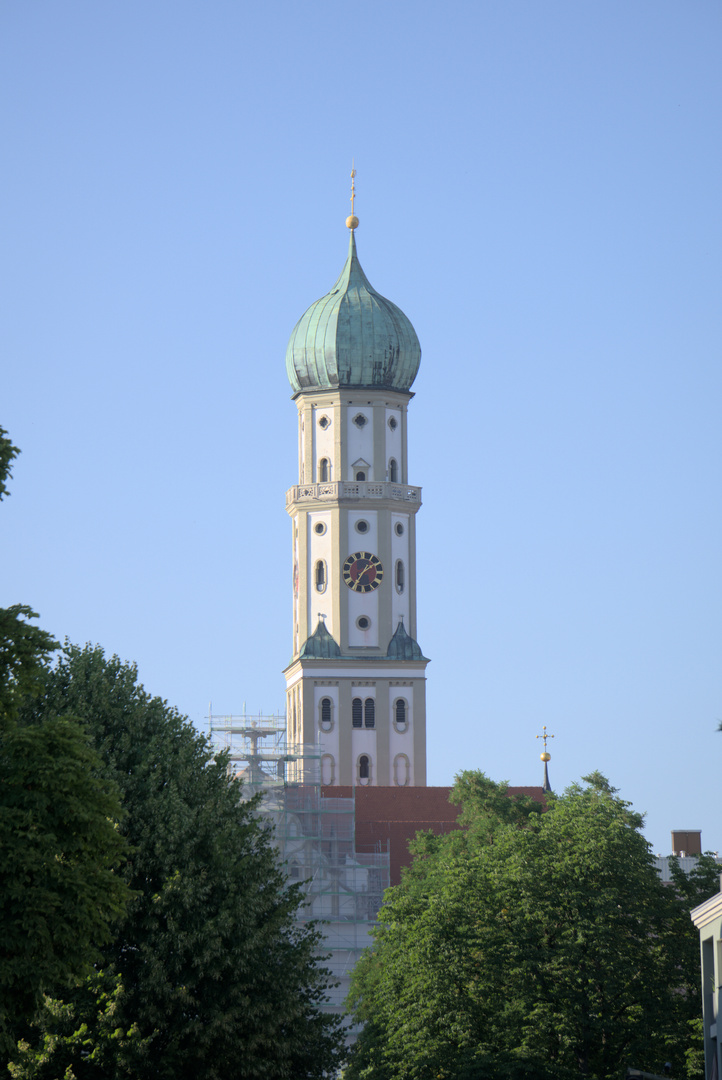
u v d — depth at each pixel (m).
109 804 63.81
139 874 89.81
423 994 110.25
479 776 183.25
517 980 111.75
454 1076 105.56
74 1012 86.62
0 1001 60.88
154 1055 87.62
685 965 115.19
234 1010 87.06
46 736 63.22
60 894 61.50
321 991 97.12
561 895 114.81
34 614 64.31
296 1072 93.06
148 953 86.69
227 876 89.38
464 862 120.06
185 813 90.50
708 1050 98.94
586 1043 111.31
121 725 96.38
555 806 136.88
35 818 62.22
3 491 63.38
